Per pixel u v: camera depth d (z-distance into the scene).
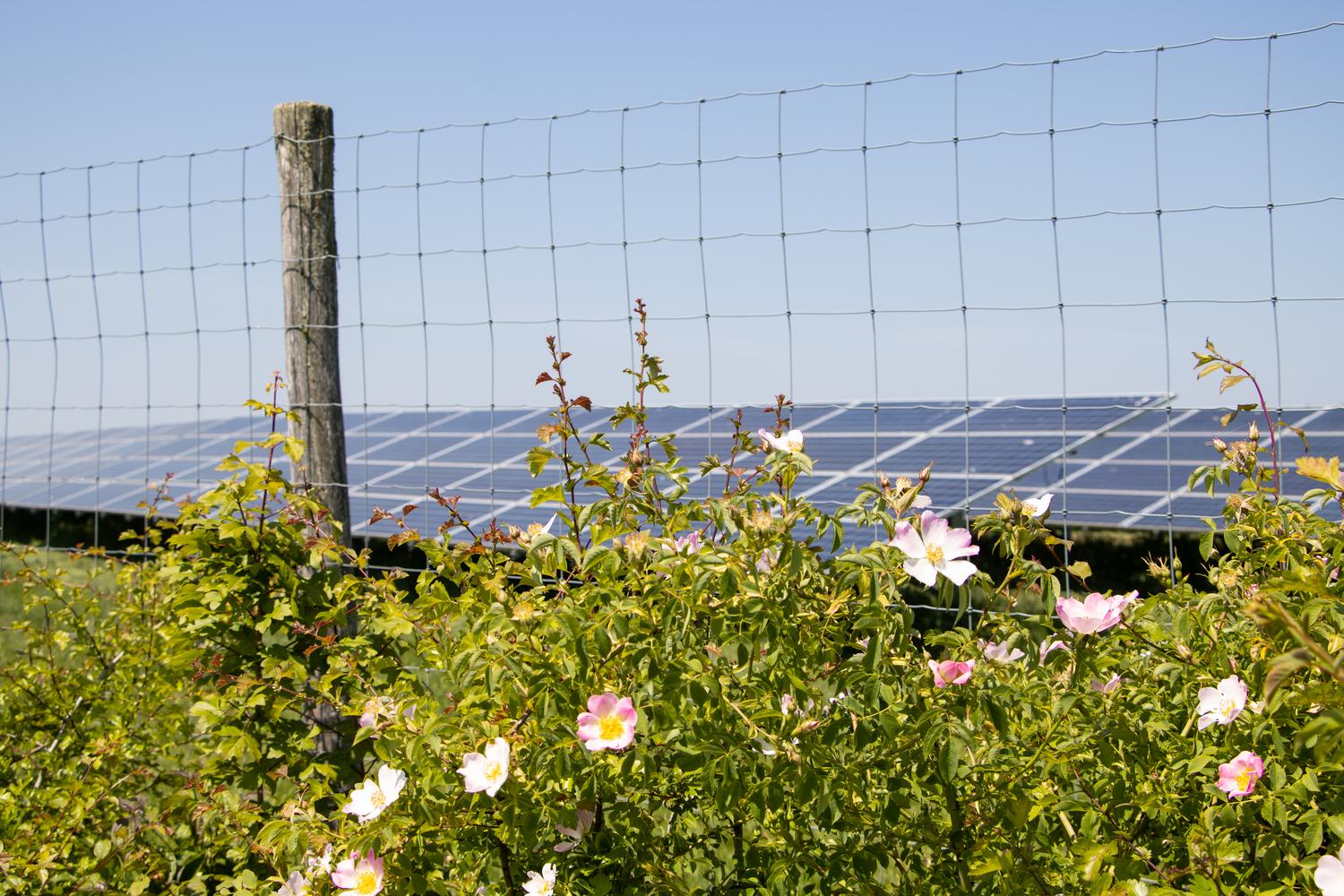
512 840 2.19
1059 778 2.05
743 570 2.04
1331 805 1.85
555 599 2.35
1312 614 1.74
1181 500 5.85
